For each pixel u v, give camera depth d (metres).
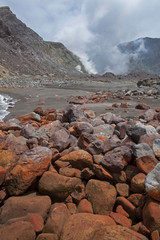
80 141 3.93
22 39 93.62
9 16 101.62
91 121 6.35
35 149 3.23
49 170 3.27
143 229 2.24
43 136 4.62
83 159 3.24
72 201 2.86
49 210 2.66
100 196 2.68
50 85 38.28
